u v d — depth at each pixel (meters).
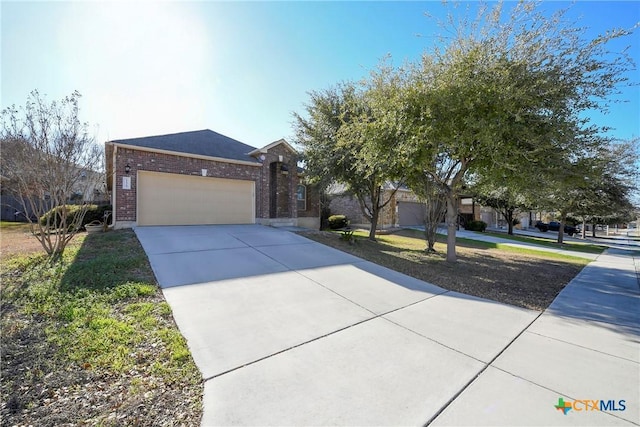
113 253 7.06
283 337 3.69
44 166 6.64
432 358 3.26
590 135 6.51
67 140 6.85
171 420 2.25
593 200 17.27
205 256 7.32
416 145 6.84
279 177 15.97
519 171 6.54
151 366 2.92
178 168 12.09
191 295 4.89
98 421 2.20
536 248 14.95
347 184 13.30
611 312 4.99
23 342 3.17
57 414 2.25
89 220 12.11
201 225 12.50
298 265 7.20
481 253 12.29
